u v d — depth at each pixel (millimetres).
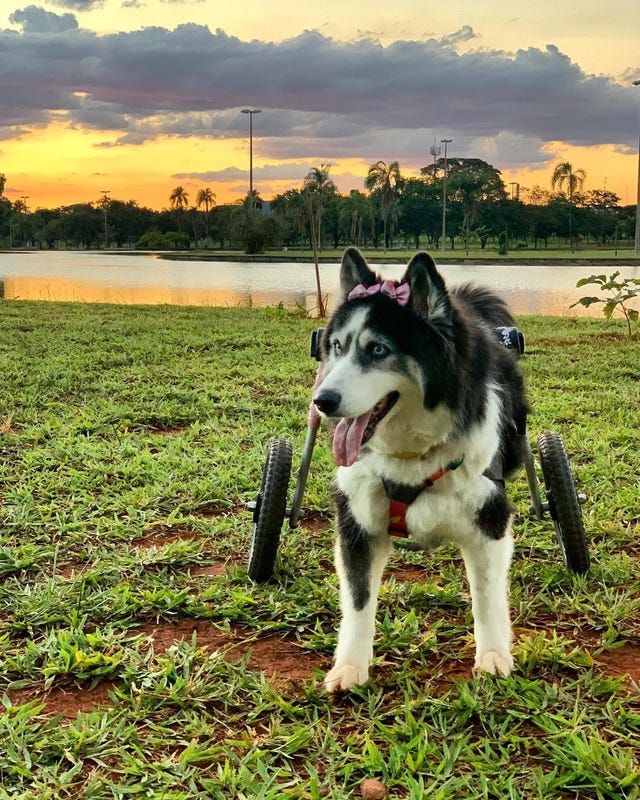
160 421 3395
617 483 2549
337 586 1909
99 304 8680
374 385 1448
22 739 1356
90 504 2412
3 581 1981
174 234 49594
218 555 2115
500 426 1616
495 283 15000
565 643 1647
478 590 1568
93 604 1824
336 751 1345
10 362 4539
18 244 56750
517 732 1395
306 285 14461
